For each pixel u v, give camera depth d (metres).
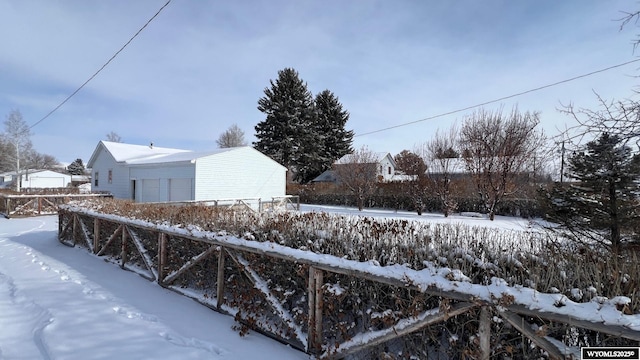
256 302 3.25
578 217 3.73
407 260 2.44
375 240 2.86
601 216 3.53
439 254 2.49
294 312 2.94
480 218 14.20
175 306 3.72
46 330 2.89
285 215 4.09
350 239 2.98
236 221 4.11
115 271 5.15
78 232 7.15
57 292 3.96
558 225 3.92
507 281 1.95
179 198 16.30
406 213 17.20
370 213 16.89
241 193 17.95
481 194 14.94
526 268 2.08
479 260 2.27
